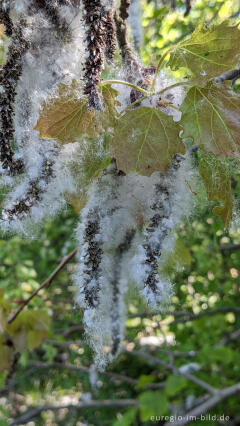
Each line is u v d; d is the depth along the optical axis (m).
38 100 0.27
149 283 0.26
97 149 0.28
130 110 0.24
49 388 1.06
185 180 0.29
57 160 0.28
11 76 0.25
